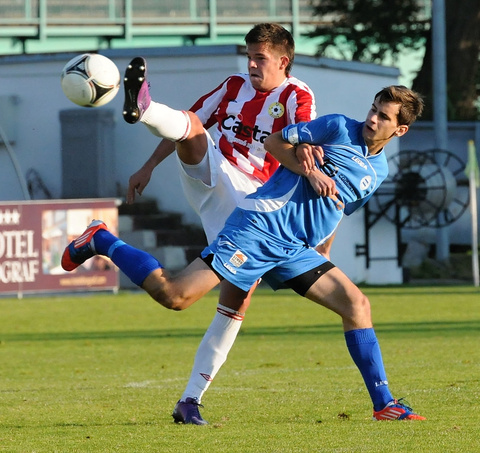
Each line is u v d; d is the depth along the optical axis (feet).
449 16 346.74
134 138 248.11
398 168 249.14
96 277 193.67
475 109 348.79
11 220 187.52
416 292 209.15
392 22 365.61
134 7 366.63
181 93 239.30
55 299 197.88
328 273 61.05
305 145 59.06
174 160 246.06
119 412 69.31
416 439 54.39
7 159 252.21
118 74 61.31
